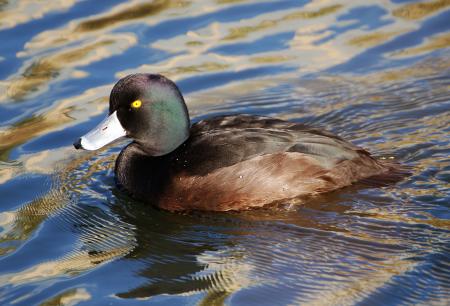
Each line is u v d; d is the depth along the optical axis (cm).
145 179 1066
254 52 1474
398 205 995
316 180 1016
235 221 1009
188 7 1620
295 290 855
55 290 881
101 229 1023
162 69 1420
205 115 1302
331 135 1048
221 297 852
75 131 1263
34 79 1397
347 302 823
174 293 869
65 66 1430
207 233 993
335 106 1295
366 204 1002
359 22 1547
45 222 1038
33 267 935
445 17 1537
